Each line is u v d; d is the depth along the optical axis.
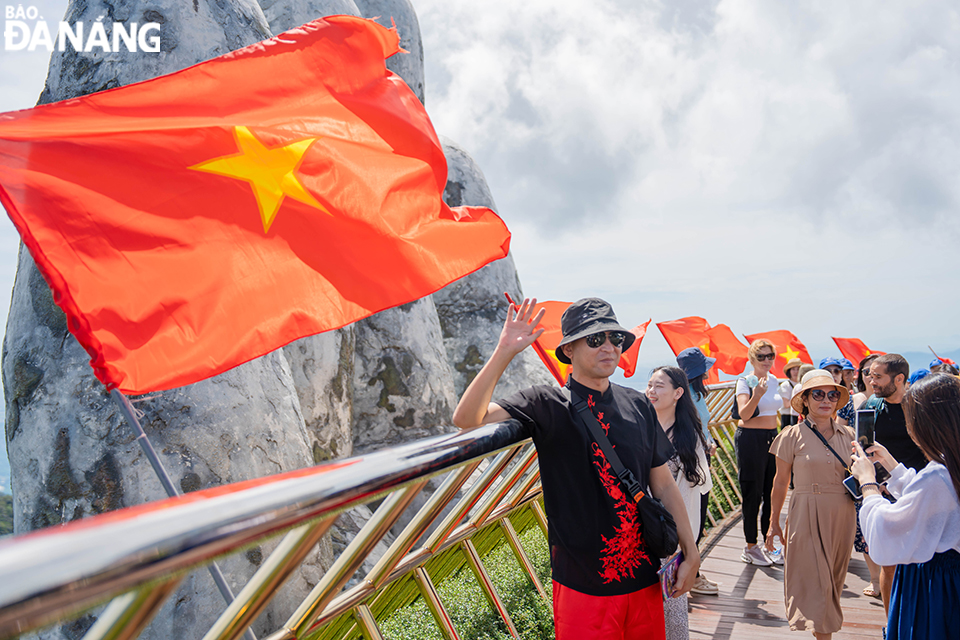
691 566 2.33
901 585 2.55
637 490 2.17
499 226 3.61
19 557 0.62
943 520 2.39
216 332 2.81
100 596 0.69
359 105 3.41
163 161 2.84
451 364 12.10
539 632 3.45
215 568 2.32
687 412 3.97
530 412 2.16
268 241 3.01
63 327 4.91
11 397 5.07
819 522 3.88
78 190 2.65
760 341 5.88
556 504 2.21
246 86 3.20
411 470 1.44
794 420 7.49
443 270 3.38
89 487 4.45
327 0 10.23
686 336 8.72
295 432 5.54
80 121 2.80
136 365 2.62
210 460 4.71
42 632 4.32
